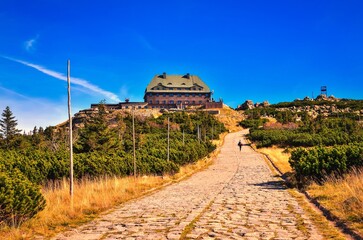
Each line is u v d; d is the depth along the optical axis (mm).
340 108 143875
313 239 7836
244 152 56062
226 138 86000
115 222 10602
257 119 121625
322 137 61188
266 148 61031
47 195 15203
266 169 32219
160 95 145875
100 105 45625
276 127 92938
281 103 174375
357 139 58031
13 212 9836
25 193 10180
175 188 21031
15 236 8906
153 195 17938
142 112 115312
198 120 100188
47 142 54438
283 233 8461
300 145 60625
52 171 22219
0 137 63094
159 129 80062
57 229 9789
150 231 9062
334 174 17953
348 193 12633
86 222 10812
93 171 23297
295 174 20672
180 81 149625
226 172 31719
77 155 26453
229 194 16891
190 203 14289
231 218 10578
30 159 24734
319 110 140875
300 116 127188
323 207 11656
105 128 42531
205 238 8094
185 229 9125
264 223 9742
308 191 16047
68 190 16422
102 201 14273
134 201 15766
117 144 42469
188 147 39875
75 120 113250
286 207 12500
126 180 22359
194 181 25328
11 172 11211
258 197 15438
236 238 8031
